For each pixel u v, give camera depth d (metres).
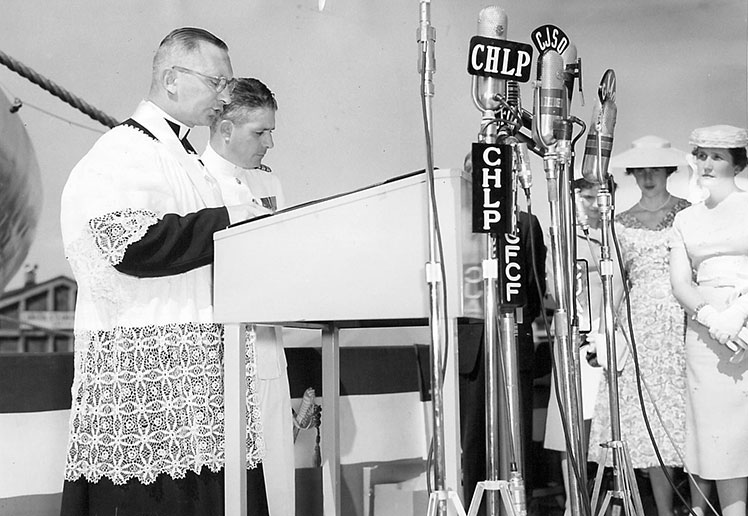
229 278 2.31
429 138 2.05
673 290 3.81
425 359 4.08
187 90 2.87
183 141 2.94
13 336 3.71
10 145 3.73
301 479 3.62
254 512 2.58
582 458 2.45
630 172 4.27
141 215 2.52
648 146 4.32
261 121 3.68
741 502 3.71
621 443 2.96
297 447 3.63
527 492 3.88
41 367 3.34
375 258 2.08
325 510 3.03
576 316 2.63
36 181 3.76
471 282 2.11
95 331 2.55
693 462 3.73
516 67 2.22
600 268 3.01
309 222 2.17
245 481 2.37
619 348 3.77
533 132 2.42
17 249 3.73
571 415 2.43
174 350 2.53
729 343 3.65
